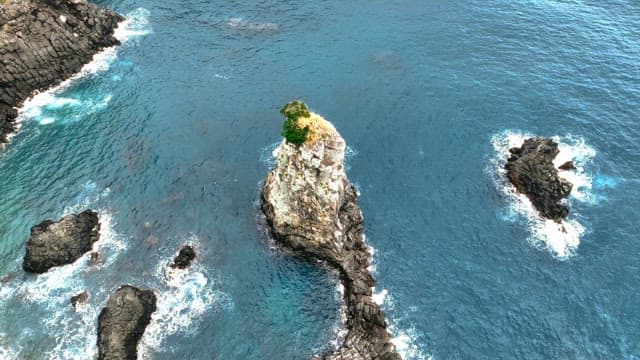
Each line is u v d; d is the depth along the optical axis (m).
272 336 66.75
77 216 77.19
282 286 71.62
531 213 79.75
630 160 87.31
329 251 73.38
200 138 90.25
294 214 73.88
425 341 66.12
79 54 103.44
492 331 67.06
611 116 94.44
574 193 82.19
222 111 95.12
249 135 90.88
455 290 71.06
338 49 108.50
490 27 114.00
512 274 72.75
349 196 79.00
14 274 72.19
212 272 72.88
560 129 92.12
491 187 83.25
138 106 95.94
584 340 66.19
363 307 67.56
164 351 65.19
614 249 75.31
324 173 70.69
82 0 107.19
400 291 71.00
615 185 83.50
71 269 72.81
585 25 114.94
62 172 84.50
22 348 65.06
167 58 106.44
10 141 89.44
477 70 103.56
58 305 69.19
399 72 102.94
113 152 87.69
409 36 111.69
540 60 105.88
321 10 118.88
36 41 98.00
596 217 79.19
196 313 68.75
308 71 103.44
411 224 78.38
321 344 66.25
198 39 111.19
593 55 107.00
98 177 83.81
